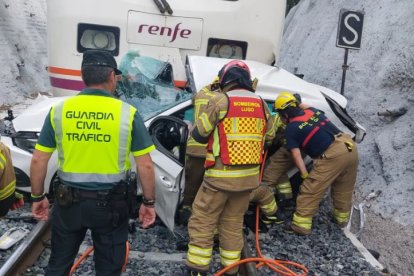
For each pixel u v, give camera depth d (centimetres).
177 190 426
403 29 905
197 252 383
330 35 1308
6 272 354
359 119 862
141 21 614
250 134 376
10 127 543
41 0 1780
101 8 608
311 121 484
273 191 532
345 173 506
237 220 396
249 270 390
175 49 627
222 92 399
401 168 663
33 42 1620
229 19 628
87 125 286
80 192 290
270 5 634
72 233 301
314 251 471
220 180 375
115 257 302
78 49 620
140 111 507
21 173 489
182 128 465
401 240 543
